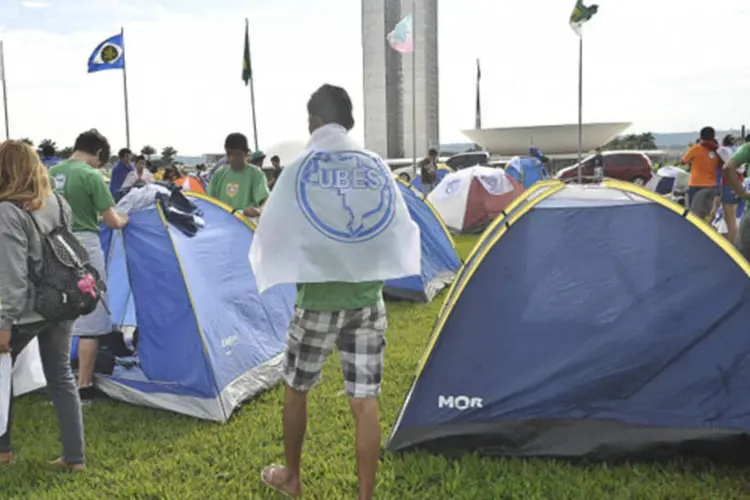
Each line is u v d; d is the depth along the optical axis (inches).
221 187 264.7
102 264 184.9
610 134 2450.8
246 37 886.4
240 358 194.7
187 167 1210.0
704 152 415.5
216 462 152.6
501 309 154.9
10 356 141.3
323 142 117.6
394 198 117.9
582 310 151.9
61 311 137.9
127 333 213.0
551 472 141.1
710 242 150.3
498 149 2532.0
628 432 144.3
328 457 153.6
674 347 146.5
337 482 141.7
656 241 153.3
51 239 138.6
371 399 120.3
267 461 152.8
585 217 158.7
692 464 142.8
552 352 150.8
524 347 152.2
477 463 145.3
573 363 149.1
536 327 152.7
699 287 148.4
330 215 113.3
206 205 215.2
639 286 151.0
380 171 118.0
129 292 213.0
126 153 465.7
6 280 130.6
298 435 129.9
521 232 159.3
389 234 115.9
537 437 147.6
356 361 120.3
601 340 149.4
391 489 137.2
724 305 146.3
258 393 197.6
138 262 189.0
